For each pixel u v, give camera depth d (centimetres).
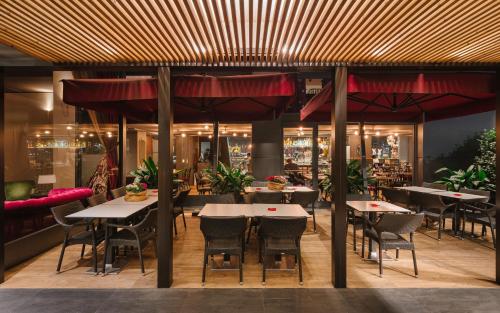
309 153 960
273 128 839
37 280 346
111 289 319
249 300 295
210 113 630
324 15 228
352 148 1161
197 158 1194
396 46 285
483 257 423
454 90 341
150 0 204
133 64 327
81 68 329
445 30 252
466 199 479
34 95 848
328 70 346
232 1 208
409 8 215
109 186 865
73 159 859
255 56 306
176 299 296
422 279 348
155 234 403
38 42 273
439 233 504
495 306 283
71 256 428
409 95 517
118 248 431
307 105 530
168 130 328
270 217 327
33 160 852
